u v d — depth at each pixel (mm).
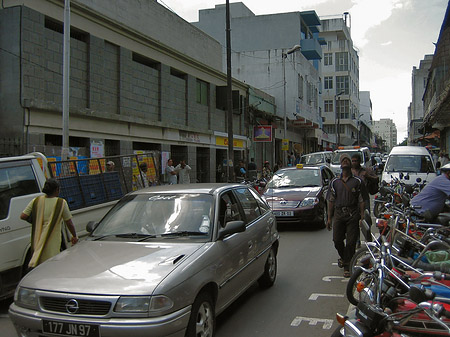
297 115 36156
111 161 8836
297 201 10867
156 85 17953
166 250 4262
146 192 5430
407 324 3262
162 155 18094
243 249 5125
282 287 6359
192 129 20391
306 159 24891
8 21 11438
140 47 16656
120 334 3396
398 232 5285
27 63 11438
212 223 4734
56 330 3545
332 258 8102
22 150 11242
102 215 7945
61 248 6672
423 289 2930
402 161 16266
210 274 4137
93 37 13961
